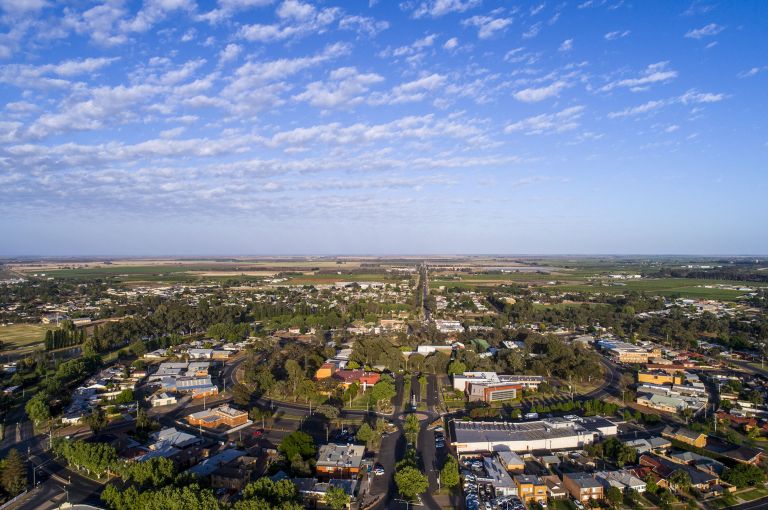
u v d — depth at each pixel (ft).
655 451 463.83
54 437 485.97
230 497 373.81
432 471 428.15
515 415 552.41
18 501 370.53
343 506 363.56
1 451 462.19
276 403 604.49
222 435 501.15
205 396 630.33
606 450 456.04
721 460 446.60
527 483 390.83
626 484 392.27
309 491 373.81
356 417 557.74
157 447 456.86
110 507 353.10
